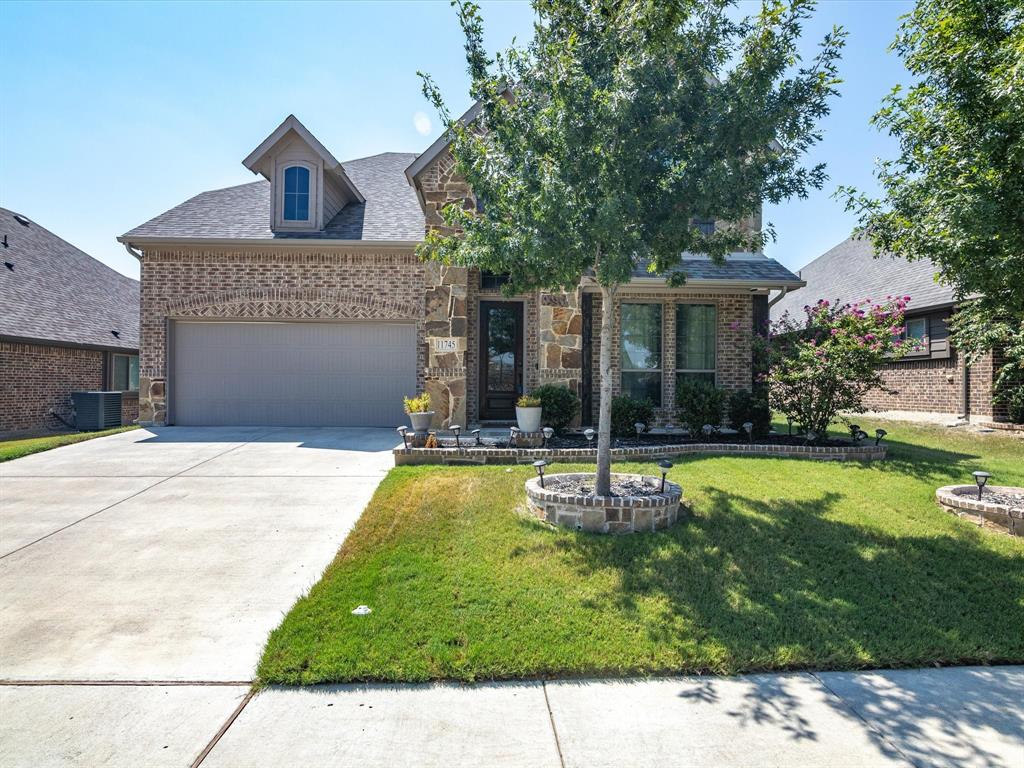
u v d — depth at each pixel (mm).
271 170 12195
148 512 5895
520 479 6625
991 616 3803
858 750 2527
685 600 3926
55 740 2559
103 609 3859
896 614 3805
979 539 5008
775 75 4758
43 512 5879
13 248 17578
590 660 3201
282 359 11953
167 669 3160
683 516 5461
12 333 14016
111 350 17422
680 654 3291
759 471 7047
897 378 15617
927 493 6219
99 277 20750
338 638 3396
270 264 11766
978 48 4645
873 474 7027
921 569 4441
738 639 3461
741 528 5148
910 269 15578
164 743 2547
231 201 13555
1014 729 2689
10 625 3631
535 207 4777
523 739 2594
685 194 4812
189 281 11727
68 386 16328
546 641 3391
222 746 2527
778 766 2420
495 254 5098
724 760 2455
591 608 3785
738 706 2877
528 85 5020
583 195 4750
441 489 6270
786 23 4754
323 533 5336
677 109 4832
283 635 3430
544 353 10742
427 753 2494
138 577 4367
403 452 7688
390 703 2871
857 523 5293
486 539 4918
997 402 12062
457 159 5352
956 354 13445
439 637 3414
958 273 5035
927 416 14094
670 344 11391
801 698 2953
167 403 11758
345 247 11578
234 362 11945
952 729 2689
